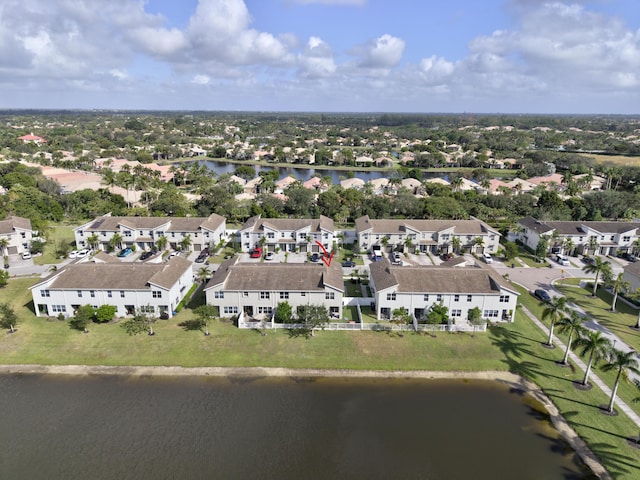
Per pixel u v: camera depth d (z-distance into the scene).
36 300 65.94
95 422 46.31
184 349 58.88
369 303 71.88
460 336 62.72
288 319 64.88
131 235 98.75
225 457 41.81
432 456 42.31
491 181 176.38
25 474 39.88
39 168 176.50
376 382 53.44
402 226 101.12
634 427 45.62
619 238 99.19
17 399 49.81
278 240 99.12
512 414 48.12
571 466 41.19
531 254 101.00
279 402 49.62
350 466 41.00
